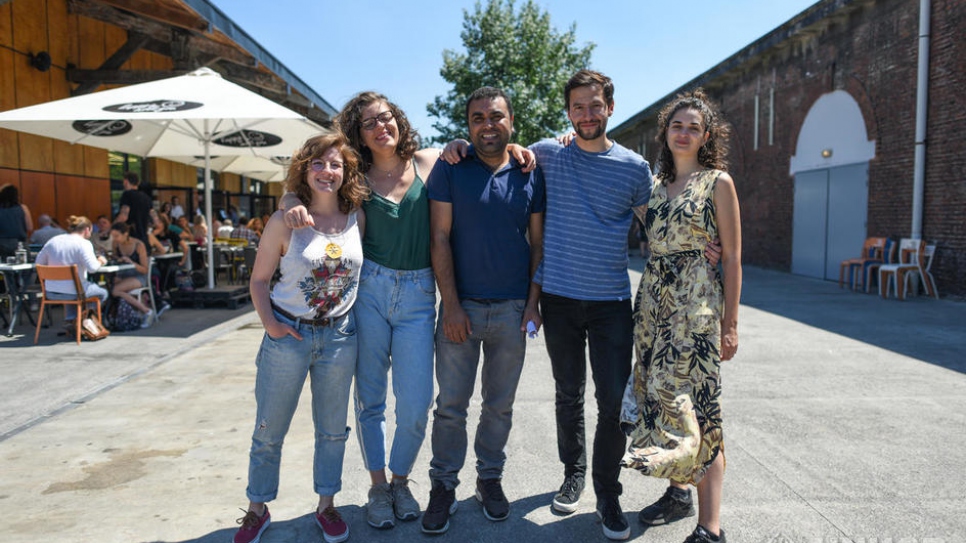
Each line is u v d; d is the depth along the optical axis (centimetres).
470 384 294
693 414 251
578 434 299
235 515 293
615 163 281
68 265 661
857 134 1181
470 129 279
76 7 1133
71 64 1154
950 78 945
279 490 321
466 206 281
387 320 286
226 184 2066
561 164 289
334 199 269
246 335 717
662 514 287
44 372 548
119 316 745
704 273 258
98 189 1276
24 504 302
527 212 288
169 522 286
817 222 1327
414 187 284
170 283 1003
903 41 1044
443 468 291
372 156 287
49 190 1109
